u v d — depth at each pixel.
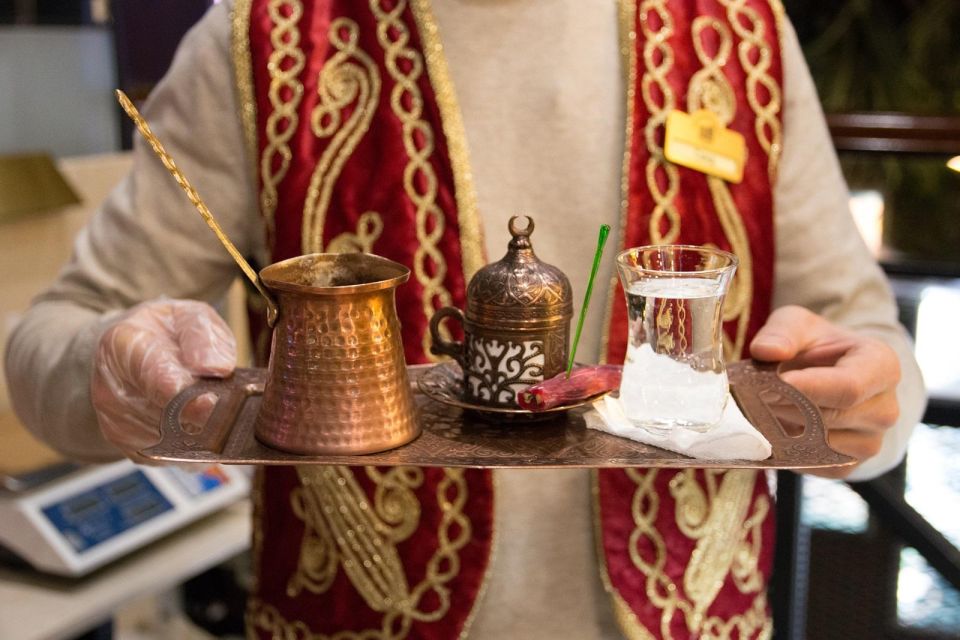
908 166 2.54
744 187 1.22
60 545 1.66
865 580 1.67
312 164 1.18
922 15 3.36
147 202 1.21
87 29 2.54
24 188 1.88
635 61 1.20
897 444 1.23
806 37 3.48
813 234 1.24
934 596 1.66
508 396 0.96
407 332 1.18
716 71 1.22
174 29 1.96
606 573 1.17
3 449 1.78
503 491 1.18
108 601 1.66
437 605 1.18
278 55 1.19
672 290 0.91
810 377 1.04
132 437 1.10
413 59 1.18
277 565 1.22
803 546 1.62
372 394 0.89
